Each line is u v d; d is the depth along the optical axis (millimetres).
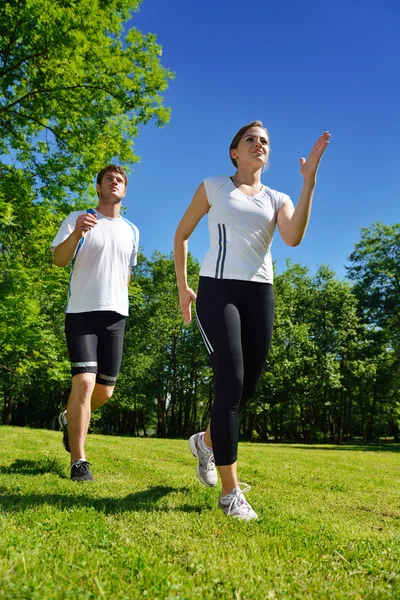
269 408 29109
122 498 2555
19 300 9391
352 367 29594
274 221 2703
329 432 34875
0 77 9492
